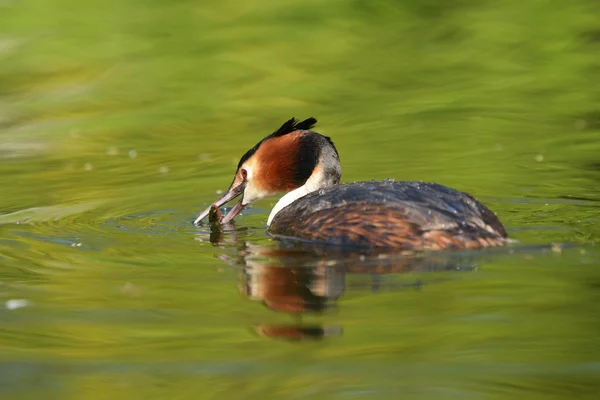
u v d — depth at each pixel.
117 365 9.37
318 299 10.83
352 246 12.57
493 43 26.69
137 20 29.70
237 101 23.08
